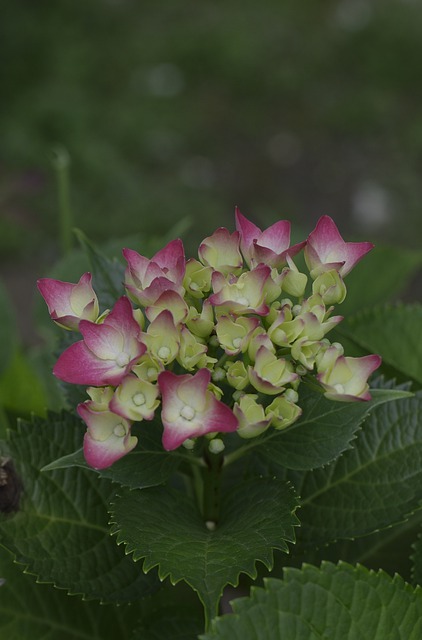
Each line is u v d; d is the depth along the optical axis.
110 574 0.53
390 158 2.53
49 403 0.72
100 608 0.57
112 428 0.49
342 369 0.50
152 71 2.85
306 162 2.53
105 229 2.08
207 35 2.97
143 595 0.53
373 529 0.53
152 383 0.49
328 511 0.55
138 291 0.51
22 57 2.73
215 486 0.53
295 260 0.68
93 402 0.49
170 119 2.61
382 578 0.49
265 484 0.53
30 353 0.75
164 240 0.74
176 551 0.50
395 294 0.75
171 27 3.13
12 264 2.00
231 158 2.53
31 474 0.54
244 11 3.23
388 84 2.84
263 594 0.48
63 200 0.75
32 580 0.55
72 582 0.52
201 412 0.48
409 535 0.59
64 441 0.54
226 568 0.49
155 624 0.56
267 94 2.80
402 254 0.74
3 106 2.51
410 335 0.66
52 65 2.75
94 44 2.97
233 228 2.19
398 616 0.50
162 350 0.49
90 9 3.12
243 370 0.50
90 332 0.49
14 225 2.03
